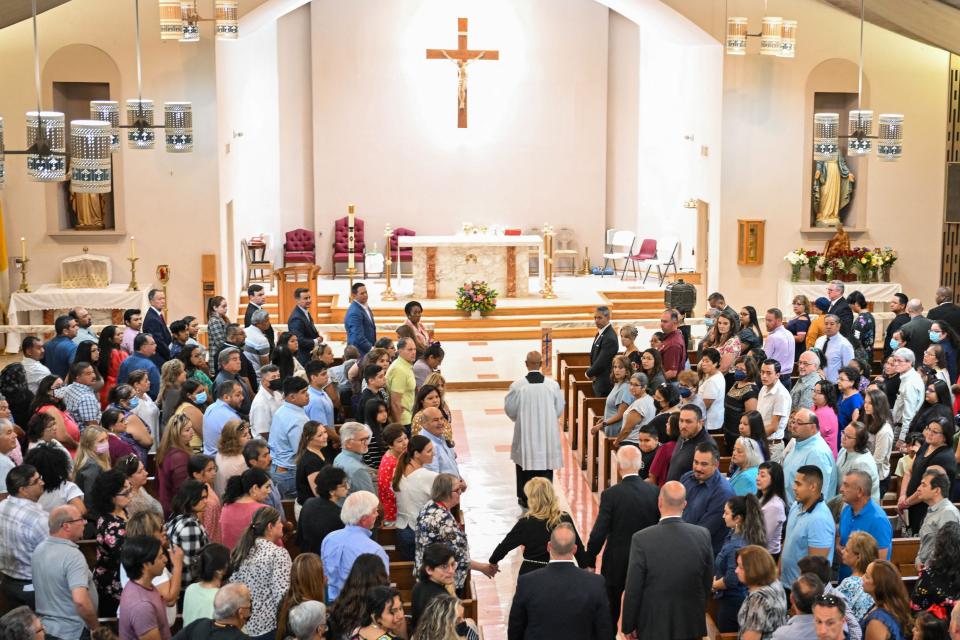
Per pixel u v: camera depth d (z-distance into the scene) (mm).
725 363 10414
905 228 18953
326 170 23953
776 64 18281
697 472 6988
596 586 5680
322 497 6594
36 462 6742
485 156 24266
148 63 17234
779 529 6785
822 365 11109
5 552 6379
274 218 23625
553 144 24297
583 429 12000
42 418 7559
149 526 5797
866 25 18266
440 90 23969
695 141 20109
